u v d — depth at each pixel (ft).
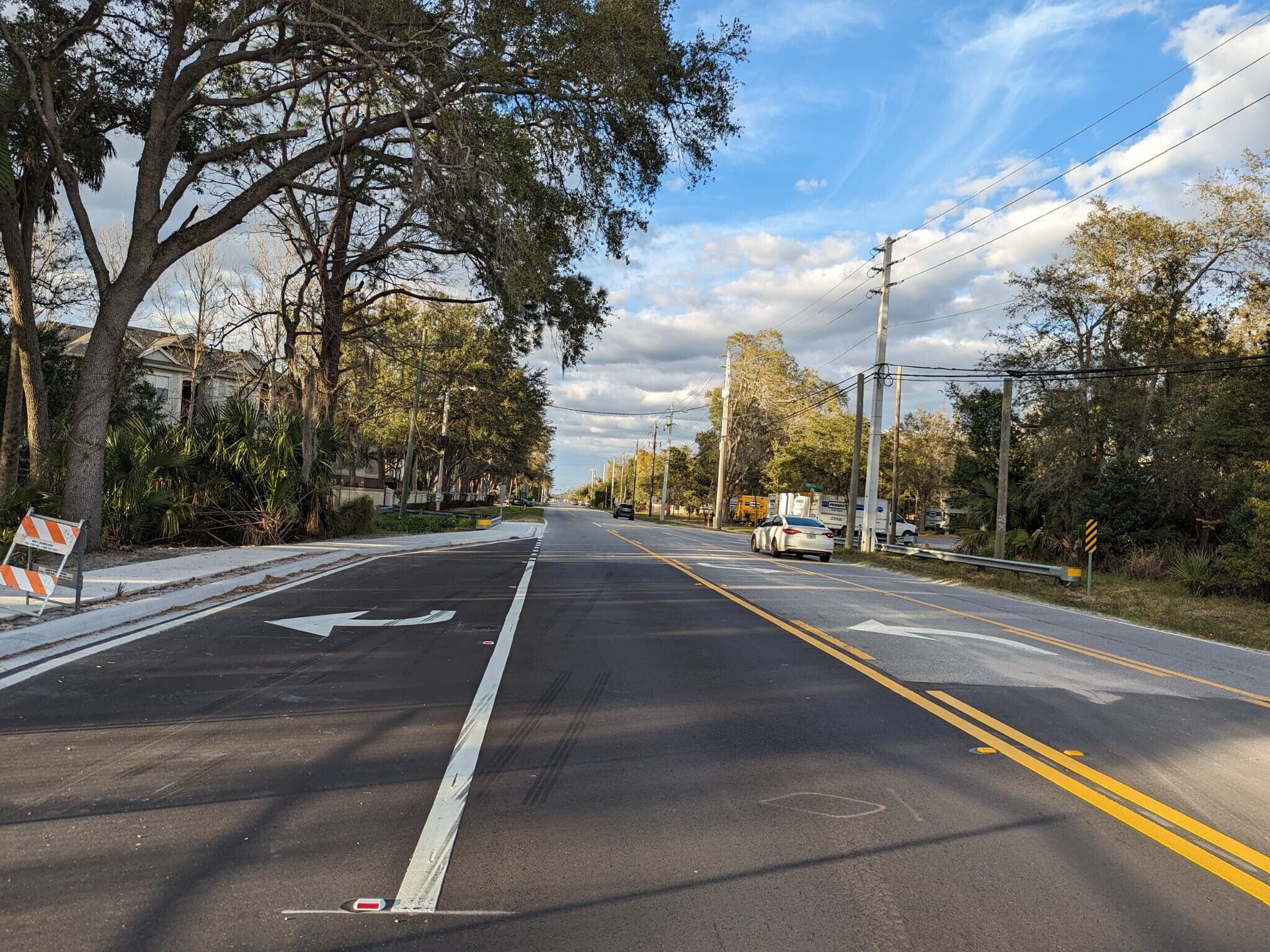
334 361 79.71
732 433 233.14
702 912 11.64
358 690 23.41
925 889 12.57
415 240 76.64
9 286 82.79
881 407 109.29
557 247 62.59
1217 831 15.35
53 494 54.60
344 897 11.65
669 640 33.83
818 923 11.44
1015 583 74.38
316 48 52.24
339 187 65.98
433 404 170.60
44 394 60.70
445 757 17.87
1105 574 89.10
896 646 34.37
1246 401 75.92
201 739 18.44
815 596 53.06
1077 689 27.66
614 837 14.11
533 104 55.67
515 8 48.39
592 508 538.47
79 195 50.47
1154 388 99.09
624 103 52.49
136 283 51.62
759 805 15.83
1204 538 88.69
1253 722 24.29
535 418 214.48
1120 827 15.38
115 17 58.34
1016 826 15.23
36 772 16.14
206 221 53.16
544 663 28.09
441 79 50.14
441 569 60.18
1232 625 53.83
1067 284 104.73
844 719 22.27
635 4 49.80
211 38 50.93
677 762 18.17
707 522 312.71
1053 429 102.22
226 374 128.47
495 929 10.99
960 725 22.09
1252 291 96.12
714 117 60.03
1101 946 11.08
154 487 62.59
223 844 13.21
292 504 72.13
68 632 29.04
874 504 109.09
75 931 10.52
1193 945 11.15
